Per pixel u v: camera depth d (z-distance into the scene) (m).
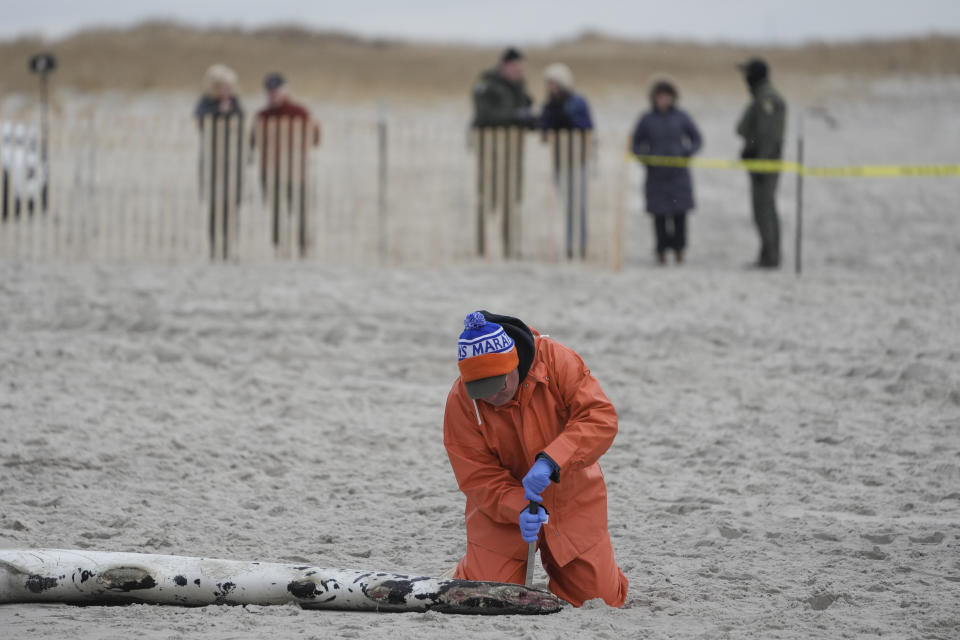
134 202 53.53
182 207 54.31
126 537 22.70
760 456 28.70
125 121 53.47
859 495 25.72
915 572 20.77
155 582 18.33
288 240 54.53
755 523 23.84
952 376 34.44
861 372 35.50
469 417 18.25
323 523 24.12
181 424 30.98
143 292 45.97
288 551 22.20
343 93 167.38
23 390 33.34
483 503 18.38
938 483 26.39
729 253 61.34
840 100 169.62
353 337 40.34
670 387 34.84
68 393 33.34
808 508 25.00
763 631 17.62
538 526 17.61
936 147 109.00
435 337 40.50
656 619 18.17
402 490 26.44
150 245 54.34
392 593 18.25
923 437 29.84
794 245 62.62
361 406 33.16
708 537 22.94
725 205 79.25
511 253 55.47
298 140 53.78
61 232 53.06
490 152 54.84
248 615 17.88
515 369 17.42
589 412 17.91
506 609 18.12
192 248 55.03
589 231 54.38
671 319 43.06
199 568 18.52
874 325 41.47
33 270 50.06
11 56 185.62
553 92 54.44
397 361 37.84
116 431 30.05
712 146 110.44
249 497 25.73
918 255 58.75
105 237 53.41
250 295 46.16
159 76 172.75
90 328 40.91
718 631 17.55
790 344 38.88
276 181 54.44
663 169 55.88
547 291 48.19
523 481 17.48
